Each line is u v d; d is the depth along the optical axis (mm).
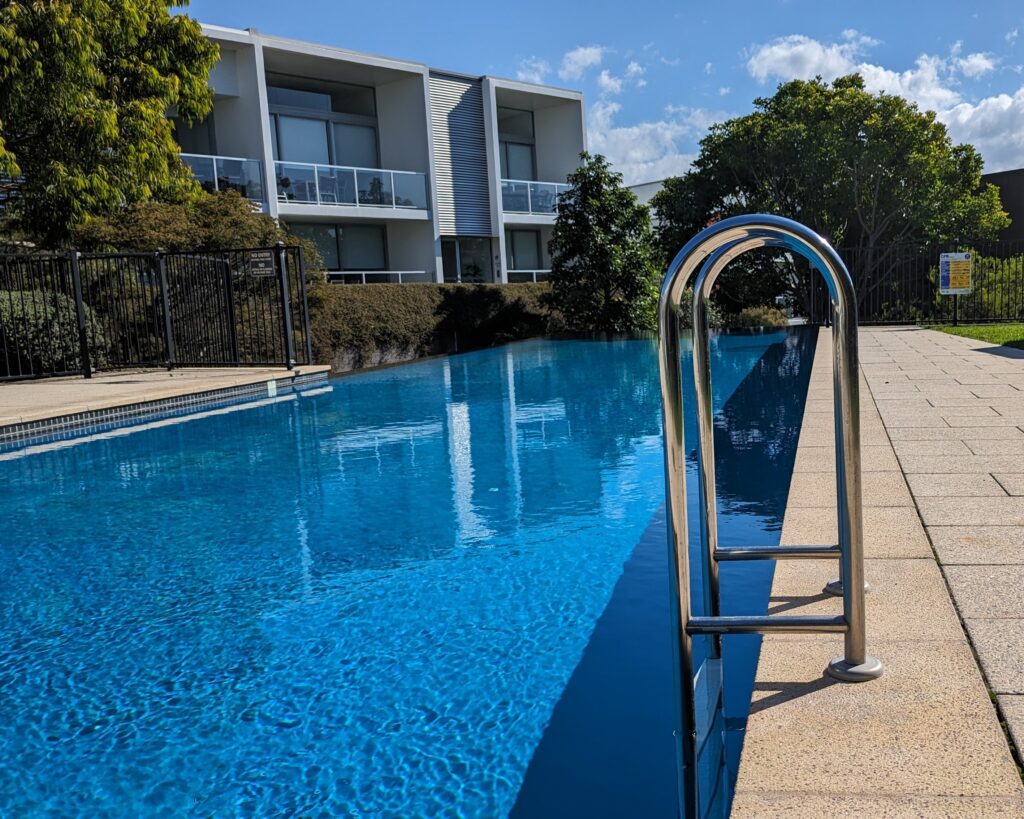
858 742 1573
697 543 3645
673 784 1888
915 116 18375
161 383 9359
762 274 19312
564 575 3400
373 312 15766
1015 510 3133
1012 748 1525
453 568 3557
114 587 3512
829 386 7438
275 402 9539
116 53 12945
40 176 11656
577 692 2367
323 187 19078
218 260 11414
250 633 2939
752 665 2307
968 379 7469
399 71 20156
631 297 18078
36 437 6969
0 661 2783
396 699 2383
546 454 5996
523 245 25359
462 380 11453
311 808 1877
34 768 2104
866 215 18922
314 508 4719
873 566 2572
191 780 2018
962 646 1967
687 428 6801
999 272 16984
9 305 10047
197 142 18141
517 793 1886
